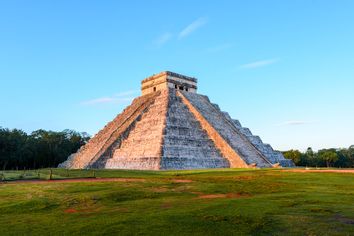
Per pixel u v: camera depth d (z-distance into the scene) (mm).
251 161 70625
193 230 15297
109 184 32938
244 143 77125
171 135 66750
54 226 16859
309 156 131125
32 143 108250
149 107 82750
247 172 49875
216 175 45000
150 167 61250
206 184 33125
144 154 66125
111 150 76188
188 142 68938
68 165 88125
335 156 126250
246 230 15164
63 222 17734
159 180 37562
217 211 19156
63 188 29984
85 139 128875
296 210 19094
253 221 16672
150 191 28172
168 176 43656
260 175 44156
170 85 89250
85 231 15594
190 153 66938
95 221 17516
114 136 79812
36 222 17969
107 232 15289
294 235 14328
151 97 86688
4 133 99000
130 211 20094
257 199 23250
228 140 73750
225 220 17000
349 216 17422
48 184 33719
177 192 27734
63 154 114562
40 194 26828
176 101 82062
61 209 21641
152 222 16797
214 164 68062
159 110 76625
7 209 21672
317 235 14211
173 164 61938
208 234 14695
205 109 83625
